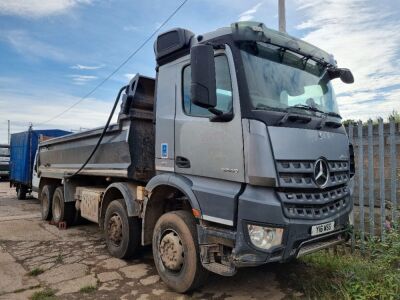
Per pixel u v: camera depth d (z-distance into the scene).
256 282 4.80
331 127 4.42
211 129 4.07
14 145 15.37
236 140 3.79
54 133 13.90
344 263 5.06
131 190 5.68
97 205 6.74
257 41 4.05
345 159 4.48
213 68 3.71
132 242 5.69
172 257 4.49
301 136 3.86
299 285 4.66
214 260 4.04
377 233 5.86
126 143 5.59
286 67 4.38
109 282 4.92
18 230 8.31
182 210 4.71
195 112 4.38
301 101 4.39
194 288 4.42
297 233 3.62
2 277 5.14
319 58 4.88
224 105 3.98
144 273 5.25
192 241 4.29
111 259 5.92
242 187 3.76
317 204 3.84
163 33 4.88
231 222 3.73
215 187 3.99
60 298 4.41
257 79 3.96
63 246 6.83
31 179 13.20
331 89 5.05
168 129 4.73
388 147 5.91
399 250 4.81
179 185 4.39
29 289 4.71
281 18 8.73
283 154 3.66
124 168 5.63
